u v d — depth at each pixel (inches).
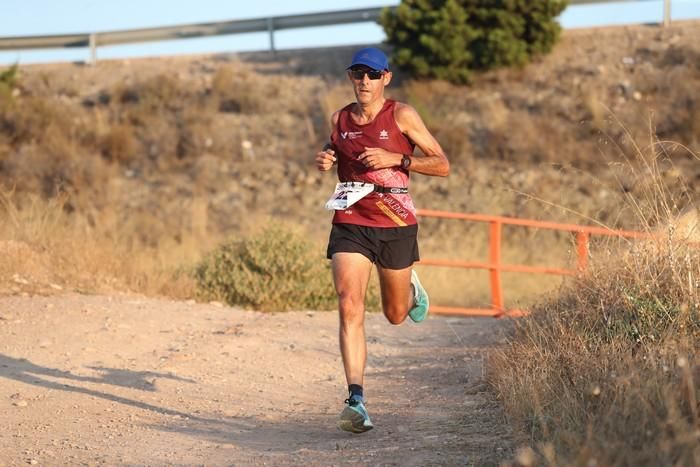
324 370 788.0
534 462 414.6
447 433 541.6
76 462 502.6
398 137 551.5
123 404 645.3
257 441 557.0
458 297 1460.4
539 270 1117.7
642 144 1955.0
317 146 2180.1
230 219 1980.8
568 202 1865.2
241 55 2613.2
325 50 2573.8
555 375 549.6
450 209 1926.7
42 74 2511.1
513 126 2084.2
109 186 2070.6
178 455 521.0
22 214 1197.7
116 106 2370.8
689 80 2116.1
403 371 781.3
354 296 547.5
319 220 1968.5
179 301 1082.1
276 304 1114.7
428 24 2255.2
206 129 2241.6
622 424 414.6
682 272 633.6
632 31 2378.2
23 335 836.0
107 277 1126.4
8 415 602.9
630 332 601.6
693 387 437.4
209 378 734.5
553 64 2268.7
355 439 550.0
